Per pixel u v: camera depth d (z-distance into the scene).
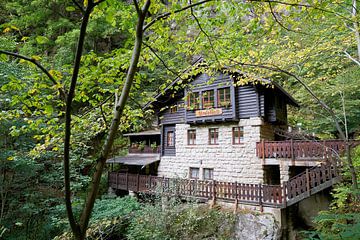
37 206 11.19
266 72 7.59
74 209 10.64
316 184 10.29
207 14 4.45
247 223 10.30
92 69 4.00
